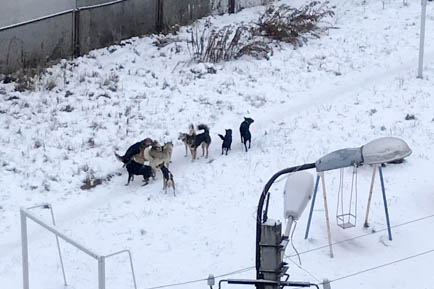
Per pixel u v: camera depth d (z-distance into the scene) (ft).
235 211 50.62
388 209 51.13
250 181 53.67
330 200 51.83
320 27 78.38
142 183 53.67
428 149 57.31
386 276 45.16
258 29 75.97
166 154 53.31
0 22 71.15
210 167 55.16
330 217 50.24
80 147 57.16
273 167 55.11
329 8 83.20
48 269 45.52
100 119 61.11
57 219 49.67
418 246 47.80
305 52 73.41
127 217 50.06
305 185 33.65
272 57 72.38
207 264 45.98
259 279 32.94
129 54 72.84
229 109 63.05
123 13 75.36
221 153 56.95
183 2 79.82
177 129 59.93
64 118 61.05
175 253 46.93
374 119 61.05
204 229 49.01
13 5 71.92
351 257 46.80
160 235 48.47
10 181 53.06
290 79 68.13
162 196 52.08
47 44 70.54
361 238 48.49
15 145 57.06
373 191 52.85
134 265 45.85
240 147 57.72
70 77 67.77
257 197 51.98
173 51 73.56
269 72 69.41
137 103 63.67
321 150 56.95
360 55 72.38
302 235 48.52
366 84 66.85
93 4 76.23
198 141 55.47
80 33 72.43
